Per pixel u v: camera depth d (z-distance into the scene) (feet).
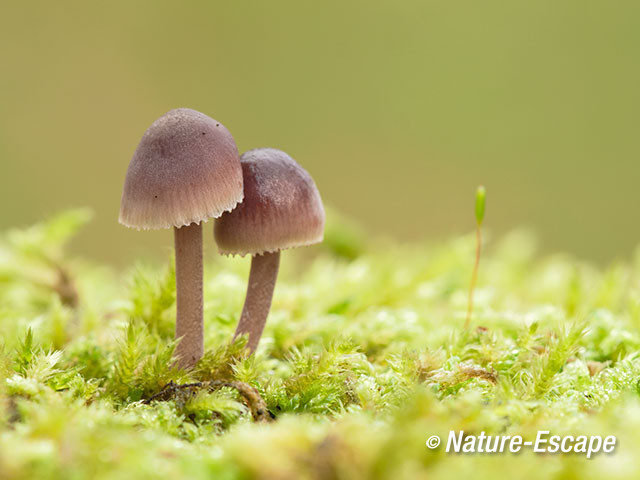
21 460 0.50
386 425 0.54
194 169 0.59
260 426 0.55
